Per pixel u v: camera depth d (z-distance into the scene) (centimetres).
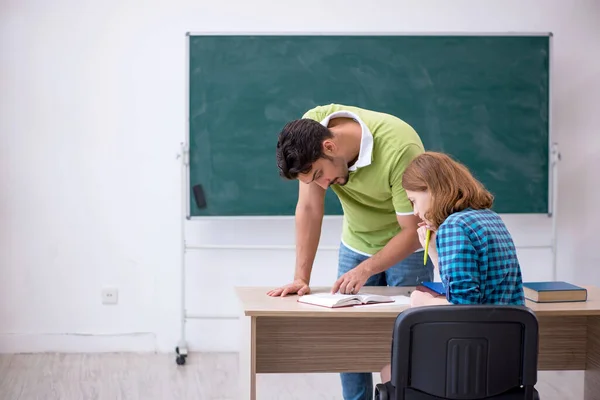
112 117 435
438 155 223
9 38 427
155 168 439
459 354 185
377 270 258
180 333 445
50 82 430
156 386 380
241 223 445
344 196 277
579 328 274
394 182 254
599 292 266
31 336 438
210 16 435
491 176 437
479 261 208
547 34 434
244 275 446
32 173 433
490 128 435
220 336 448
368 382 293
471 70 433
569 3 447
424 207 221
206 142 426
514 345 188
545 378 404
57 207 436
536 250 456
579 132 451
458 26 443
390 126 255
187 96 424
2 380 386
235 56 424
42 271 437
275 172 429
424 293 234
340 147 245
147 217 441
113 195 438
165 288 444
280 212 431
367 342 263
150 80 435
